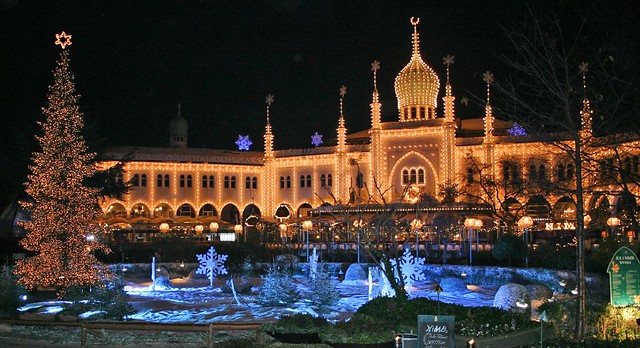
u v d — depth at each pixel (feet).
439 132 263.08
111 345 66.18
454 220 198.80
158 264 171.32
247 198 298.56
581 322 64.08
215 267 143.54
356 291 130.00
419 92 278.87
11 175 192.85
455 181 257.96
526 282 135.54
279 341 62.49
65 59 130.41
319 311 97.14
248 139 332.19
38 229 125.29
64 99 128.98
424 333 51.55
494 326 64.13
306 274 158.20
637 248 111.65
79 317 89.92
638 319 61.21
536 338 63.52
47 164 126.72
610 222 143.33
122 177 278.05
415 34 285.23
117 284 122.01
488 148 255.29
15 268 122.62
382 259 78.84
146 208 288.71
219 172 295.07
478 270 146.20
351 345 60.34
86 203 129.90
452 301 111.45
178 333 71.41
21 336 71.26
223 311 98.43
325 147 289.74
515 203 247.09
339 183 280.10
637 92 93.09
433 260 172.86
